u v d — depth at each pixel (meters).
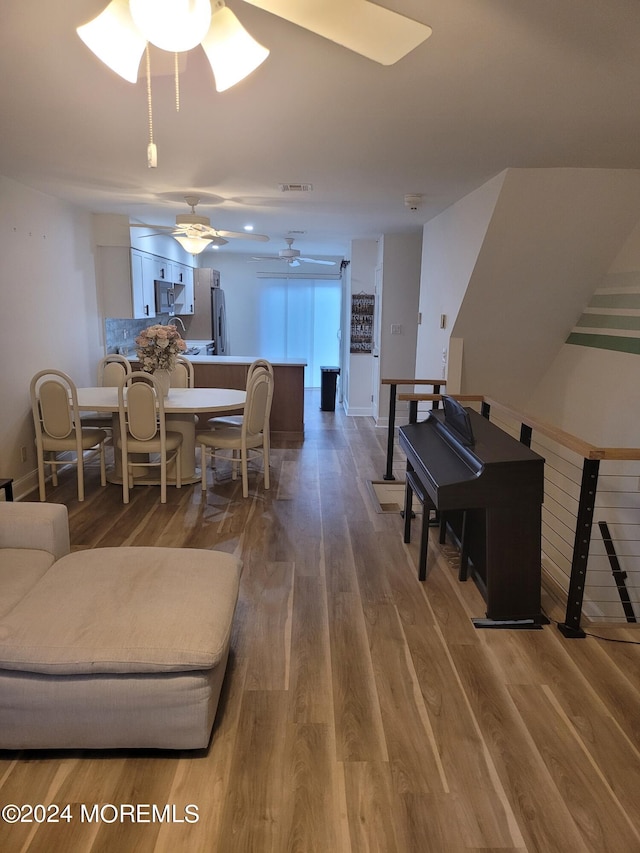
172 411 4.05
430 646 2.39
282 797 1.65
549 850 1.50
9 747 1.76
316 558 3.21
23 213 4.16
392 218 5.35
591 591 4.25
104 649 1.69
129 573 2.08
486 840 1.53
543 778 1.73
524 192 3.48
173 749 1.80
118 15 1.35
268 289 10.04
